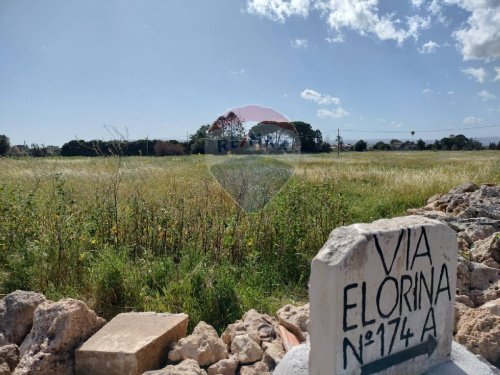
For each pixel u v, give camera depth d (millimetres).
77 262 4863
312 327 2395
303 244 5938
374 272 2385
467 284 4379
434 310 2705
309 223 6387
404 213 9055
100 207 6570
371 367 2426
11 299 3639
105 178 8031
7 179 9062
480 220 6941
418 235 2566
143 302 4332
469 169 16719
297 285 5266
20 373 2904
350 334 2328
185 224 6219
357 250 2305
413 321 2604
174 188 8461
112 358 2969
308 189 7547
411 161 31453
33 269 4805
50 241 5117
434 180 12352
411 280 2564
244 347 3188
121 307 4332
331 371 2303
